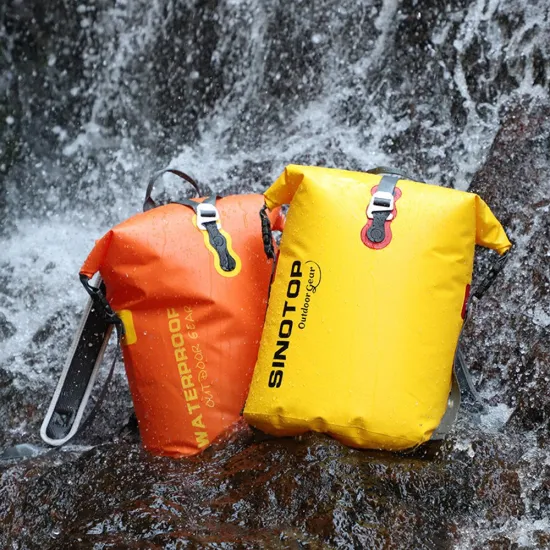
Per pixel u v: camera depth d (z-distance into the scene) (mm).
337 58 1793
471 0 1650
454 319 991
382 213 982
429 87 1687
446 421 1021
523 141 1470
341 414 931
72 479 1030
